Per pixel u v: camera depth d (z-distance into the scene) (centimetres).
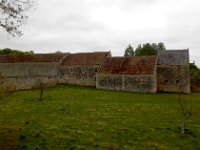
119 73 6288
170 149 2252
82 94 5247
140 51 11662
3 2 1766
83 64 6938
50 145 2247
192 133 2681
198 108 3953
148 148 2256
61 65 7194
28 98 4653
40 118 3153
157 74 6512
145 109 3791
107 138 2456
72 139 2384
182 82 6316
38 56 7575
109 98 4831
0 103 4109
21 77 7356
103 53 7231
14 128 2678
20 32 1866
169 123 3034
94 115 3341
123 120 3116
